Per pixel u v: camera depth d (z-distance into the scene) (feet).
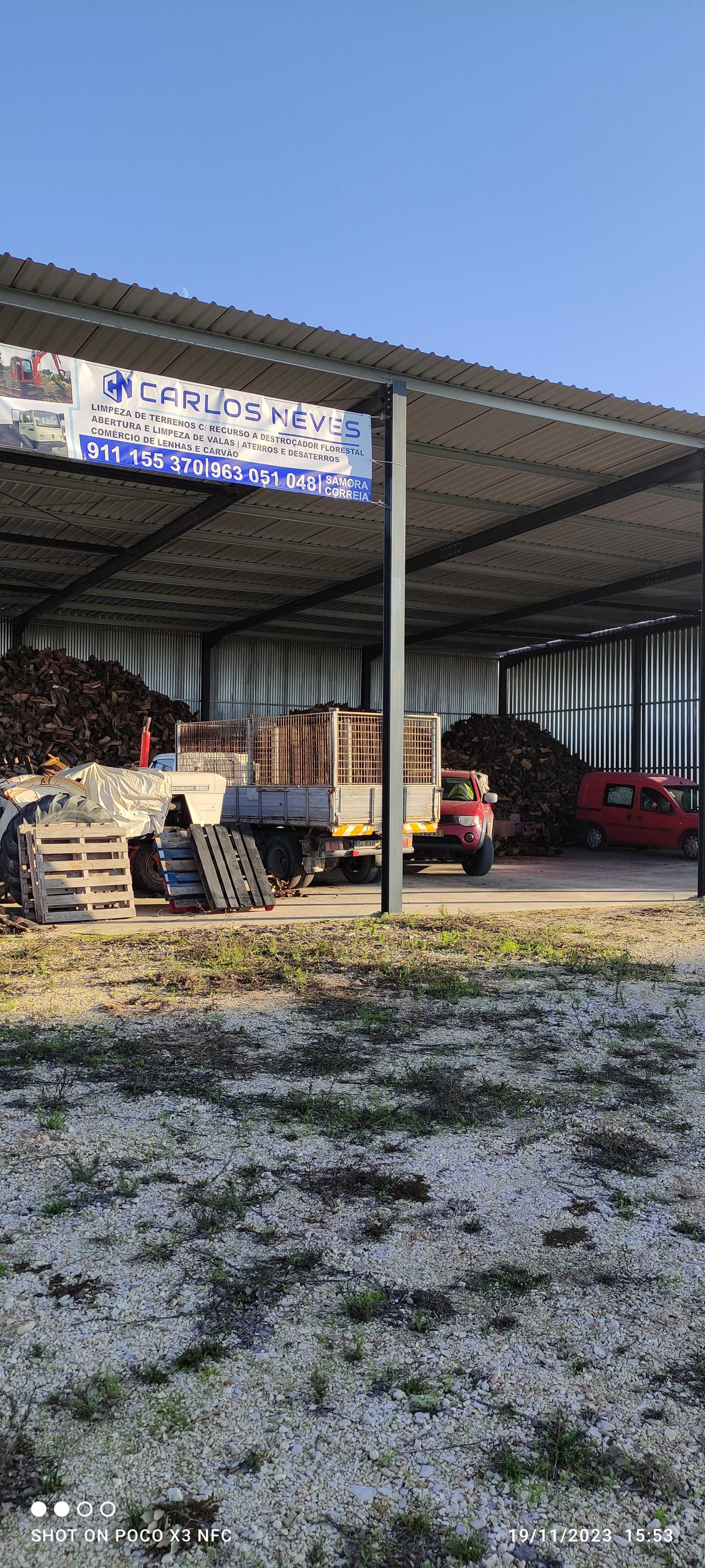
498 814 79.25
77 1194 12.85
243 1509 7.60
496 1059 19.08
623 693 92.07
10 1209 12.41
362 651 98.78
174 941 31.99
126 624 83.87
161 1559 7.14
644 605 78.79
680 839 72.95
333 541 59.98
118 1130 15.10
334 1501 7.70
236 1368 9.29
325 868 49.47
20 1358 9.38
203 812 46.68
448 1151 14.58
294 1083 17.44
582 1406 8.85
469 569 68.08
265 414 35.17
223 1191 13.00
